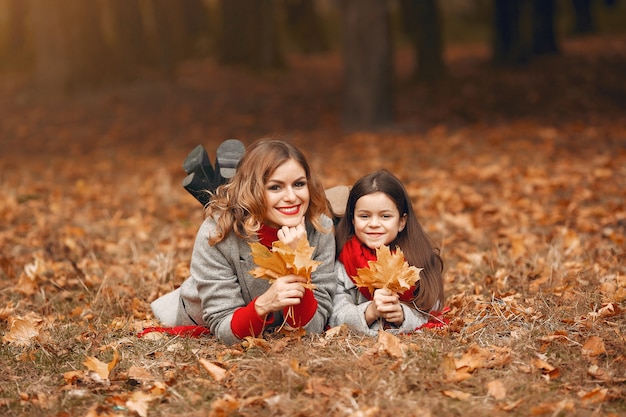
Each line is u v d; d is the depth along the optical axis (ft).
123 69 59.16
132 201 25.95
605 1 95.50
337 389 9.98
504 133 38.81
